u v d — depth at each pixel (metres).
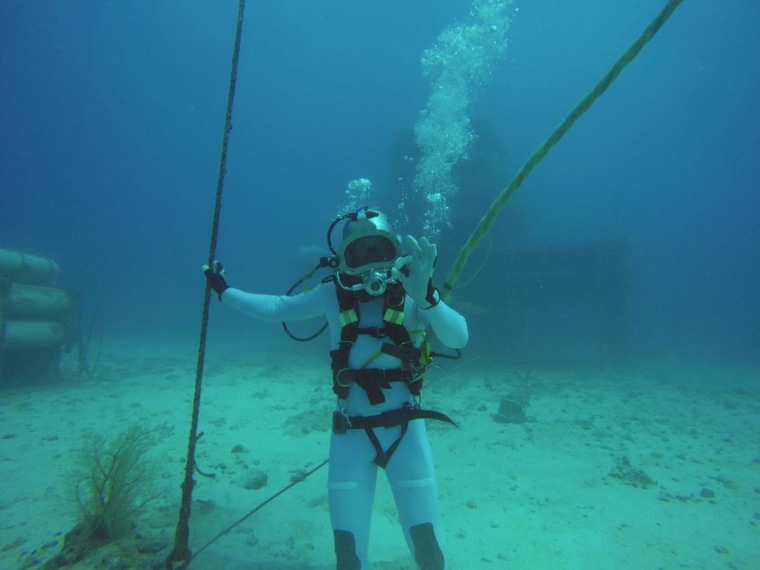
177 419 6.67
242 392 8.80
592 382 10.52
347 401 2.14
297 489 4.17
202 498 3.87
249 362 13.16
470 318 12.70
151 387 9.16
